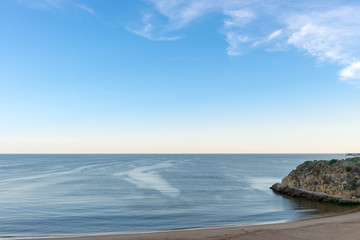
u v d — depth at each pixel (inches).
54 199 1839.3
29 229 1113.4
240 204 1674.5
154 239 847.1
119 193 2110.0
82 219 1284.4
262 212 1433.3
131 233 1000.9
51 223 1212.5
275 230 918.4
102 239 866.1
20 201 1763.0
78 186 2527.1
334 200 1646.2
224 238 837.2
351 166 1779.0
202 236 868.6
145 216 1346.0
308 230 902.4
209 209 1520.7
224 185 2650.1
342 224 972.6
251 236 849.5
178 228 1106.1
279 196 1980.8
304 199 1829.5
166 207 1574.8
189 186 2554.1
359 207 1454.2
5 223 1212.5
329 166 1907.0
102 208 1541.6
